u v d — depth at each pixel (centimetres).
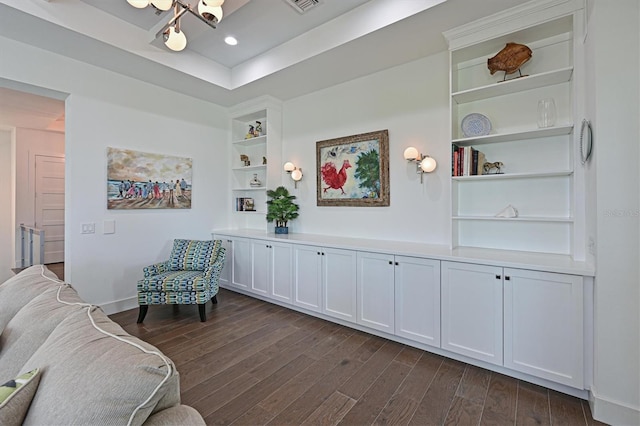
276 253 372
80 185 326
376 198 349
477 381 218
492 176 251
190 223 426
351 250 304
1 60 276
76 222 324
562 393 204
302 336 291
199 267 361
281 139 445
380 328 285
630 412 171
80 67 323
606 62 178
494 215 278
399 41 282
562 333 201
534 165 259
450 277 246
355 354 257
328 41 297
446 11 238
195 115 431
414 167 323
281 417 181
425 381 218
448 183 302
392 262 277
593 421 178
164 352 259
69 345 95
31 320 128
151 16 295
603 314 179
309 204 417
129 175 362
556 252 251
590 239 204
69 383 80
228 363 241
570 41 240
